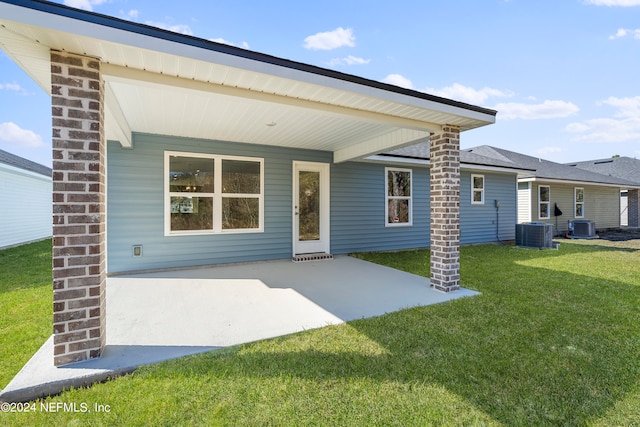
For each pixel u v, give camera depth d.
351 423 1.74
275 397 1.96
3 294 4.29
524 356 2.48
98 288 2.37
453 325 3.11
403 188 8.80
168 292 4.33
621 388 2.07
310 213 7.39
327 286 4.67
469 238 10.18
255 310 3.57
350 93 3.23
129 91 3.54
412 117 4.07
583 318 3.30
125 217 5.51
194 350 2.55
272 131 5.46
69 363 2.27
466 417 1.79
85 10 2.07
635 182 17.19
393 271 5.78
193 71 2.68
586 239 11.80
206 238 6.14
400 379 2.16
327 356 2.47
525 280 5.04
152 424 1.73
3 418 1.79
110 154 5.40
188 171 5.98
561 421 1.76
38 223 12.29
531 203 12.69
